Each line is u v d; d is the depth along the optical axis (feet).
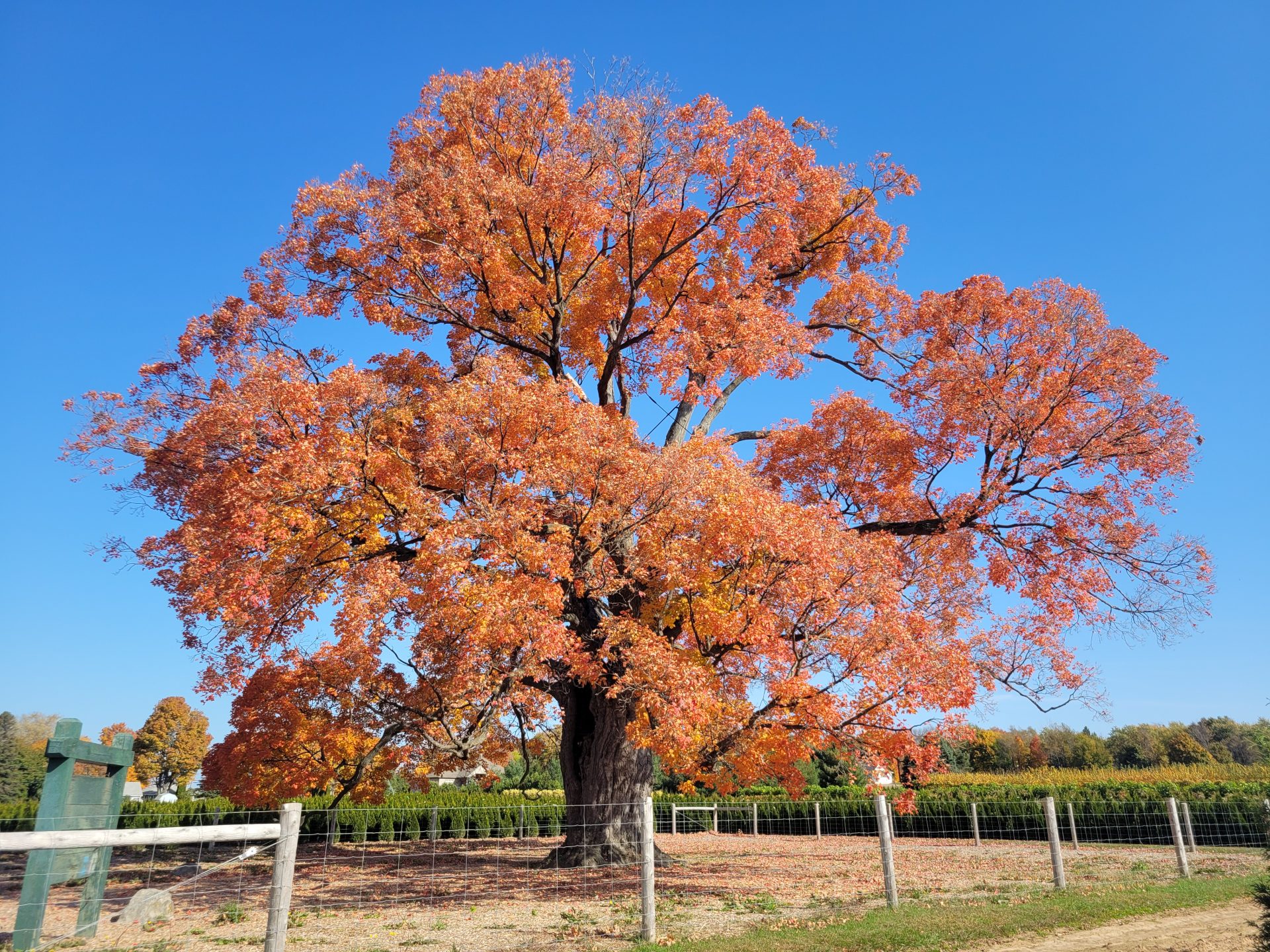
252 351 46.85
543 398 43.27
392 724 52.70
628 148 56.03
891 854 34.73
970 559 55.11
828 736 39.58
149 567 48.70
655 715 38.83
